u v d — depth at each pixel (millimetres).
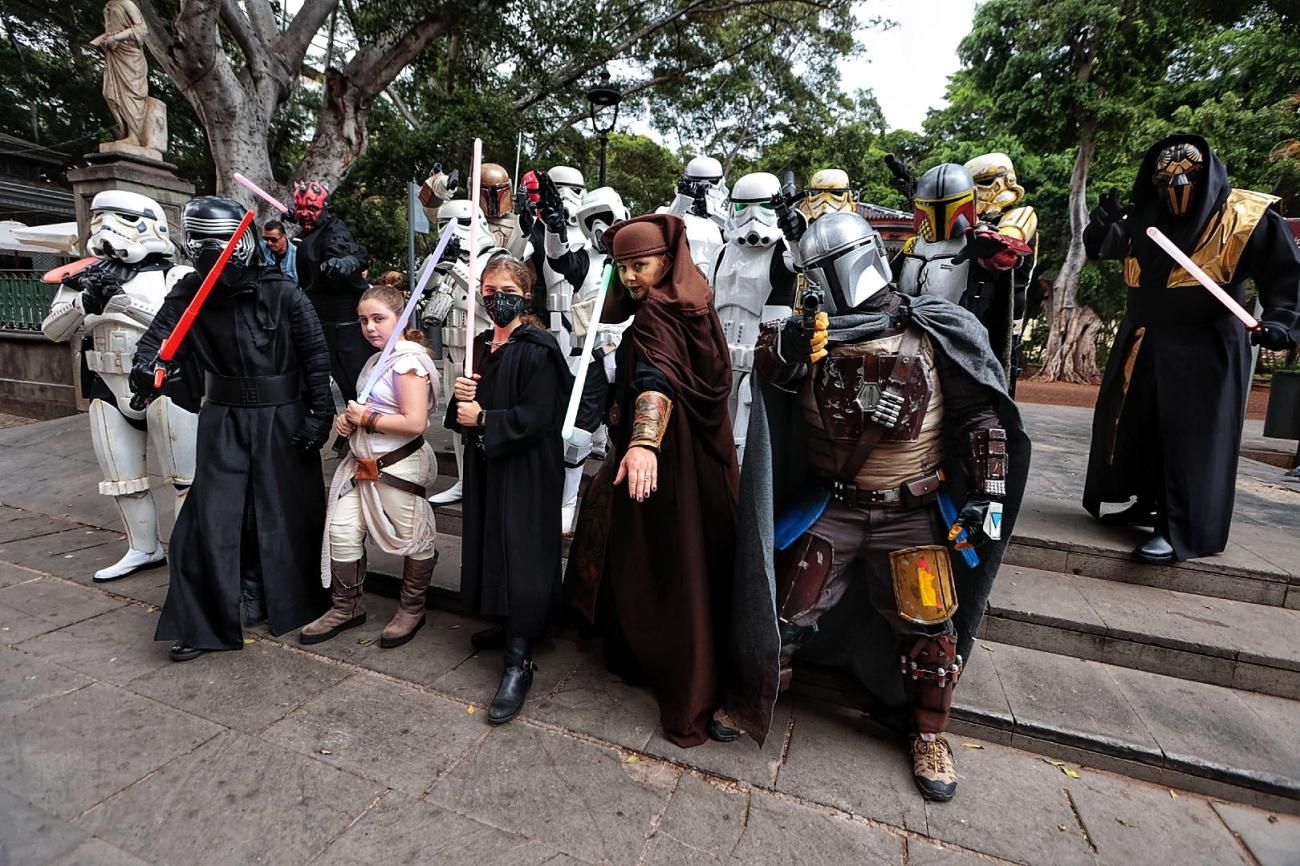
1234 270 2768
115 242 3094
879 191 18375
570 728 2270
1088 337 15570
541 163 14227
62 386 7492
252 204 8781
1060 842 1850
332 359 4191
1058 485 4277
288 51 9039
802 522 2084
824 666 2486
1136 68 12711
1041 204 15320
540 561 2377
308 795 1916
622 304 2539
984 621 2758
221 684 2461
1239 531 3396
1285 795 1978
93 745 2096
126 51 7145
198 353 2629
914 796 2010
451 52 12492
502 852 1744
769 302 3408
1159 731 2186
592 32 11102
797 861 1758
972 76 14812
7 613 2969
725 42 15852
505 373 2359
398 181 12891
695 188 4059
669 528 2184
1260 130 11586
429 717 2309
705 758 2137
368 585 3338
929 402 1867
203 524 2594
